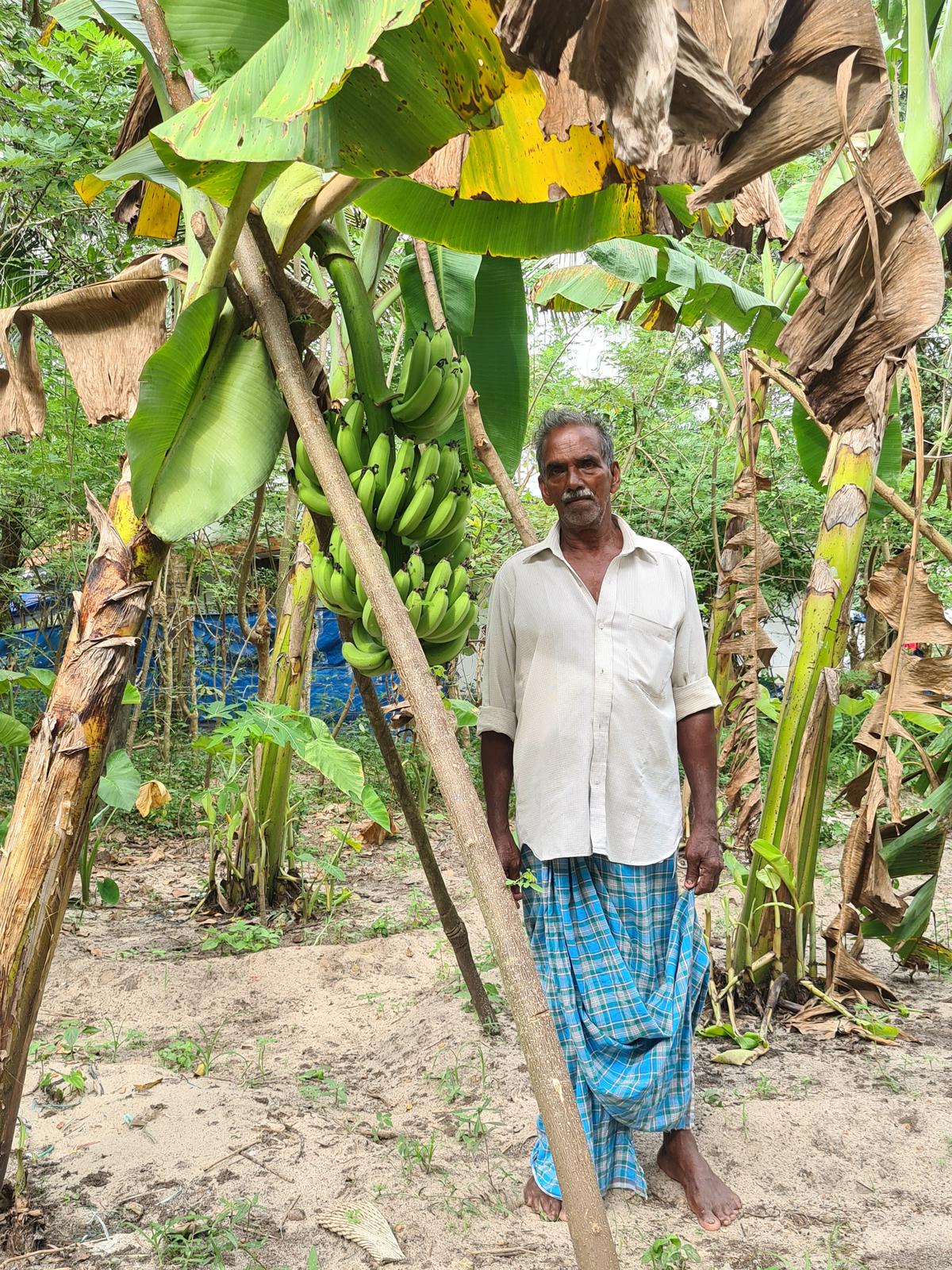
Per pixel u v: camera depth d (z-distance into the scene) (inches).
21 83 227.0
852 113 59.0
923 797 174.6
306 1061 135.6
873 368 74.0
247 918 201.8
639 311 201.6
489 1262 87.4
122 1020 149.8
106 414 93.0
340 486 75.7
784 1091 120.4
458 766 65.5
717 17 58.2
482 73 66.4
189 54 80.1
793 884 143.3
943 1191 99.3
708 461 320.2
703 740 101.0
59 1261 85.4
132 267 92.4
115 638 86.3
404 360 97.5
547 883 95.3
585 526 96.4
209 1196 95.4
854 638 356.8
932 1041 135.6
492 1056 127.4
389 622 70.1
